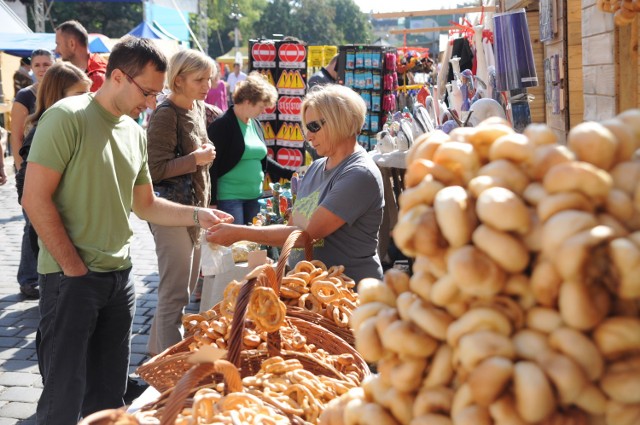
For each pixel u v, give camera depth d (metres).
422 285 1.15
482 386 1.02
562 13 5.37
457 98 5.57
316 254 3.04
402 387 1.17
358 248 3.01
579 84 5.44
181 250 4.02
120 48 2.78
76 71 3.90
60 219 2.71
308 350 2.11
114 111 2.84
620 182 1.03
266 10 78.56
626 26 3.46
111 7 49.72
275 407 1.69
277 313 1.96
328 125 3.00
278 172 5.64
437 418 1.12
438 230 1.08
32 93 5.59
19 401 4.01
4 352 4.72
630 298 0.99
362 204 2.93
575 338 1.00
